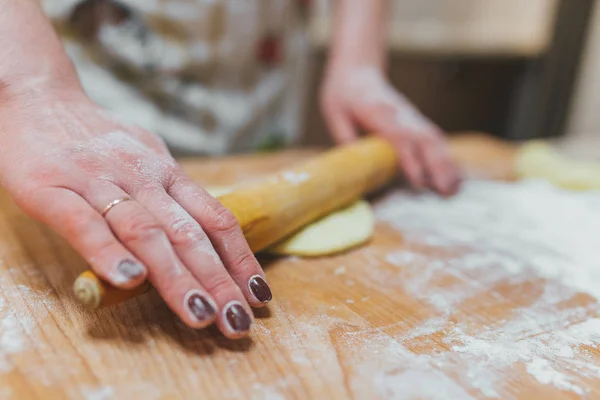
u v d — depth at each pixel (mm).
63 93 487
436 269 539
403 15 1438
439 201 690
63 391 375
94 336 419
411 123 716
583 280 534
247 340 428
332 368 410
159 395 379
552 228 629
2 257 507
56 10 696
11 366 389
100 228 395
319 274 520
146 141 487
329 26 1228
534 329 464
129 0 698
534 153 822
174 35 739
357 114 754
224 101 816
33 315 436
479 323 467
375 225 621
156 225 403
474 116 1391
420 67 1279
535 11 1361
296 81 892
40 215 410
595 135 1287
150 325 432
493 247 583
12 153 440
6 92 467
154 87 766
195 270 408
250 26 778
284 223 525
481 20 1490
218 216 439
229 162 760
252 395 385
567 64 1281
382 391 395
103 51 736
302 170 571
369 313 470
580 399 400
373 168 647
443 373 413
